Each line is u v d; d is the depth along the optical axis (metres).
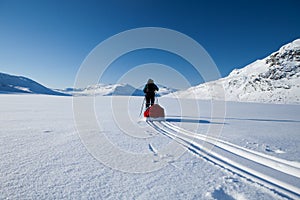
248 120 9.75
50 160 3.24
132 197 2.17
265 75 131.12
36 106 14.48
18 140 4.44
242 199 2.21
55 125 6.66
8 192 2.14
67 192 2.22
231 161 3.48
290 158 3.56
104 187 2.39
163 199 2.15
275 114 14.12
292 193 2.36
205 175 2.86
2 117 8.21
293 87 104.75
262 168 3.15
